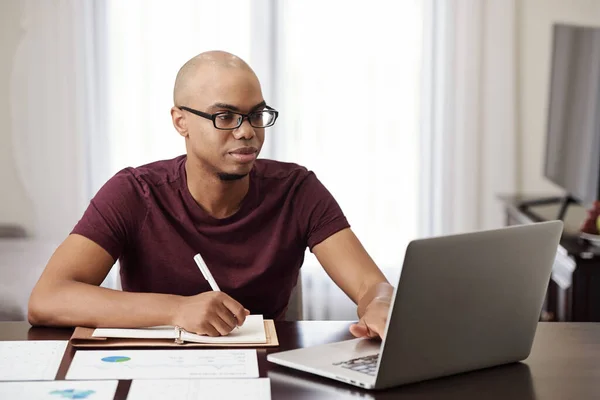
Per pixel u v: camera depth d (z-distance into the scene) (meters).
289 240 2.02
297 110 3.93
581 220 3.27
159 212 1.94
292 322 1.73
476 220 4.02
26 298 3.58
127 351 1.48
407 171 4.00
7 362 1.41
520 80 4.02
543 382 1.37
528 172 4.07
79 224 1.88
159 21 3.86
